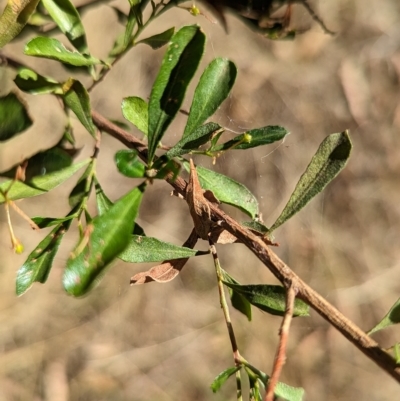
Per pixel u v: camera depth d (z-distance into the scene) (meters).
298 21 1.27
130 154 0.94
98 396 2.20
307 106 2.38
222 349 2.28
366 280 2.39
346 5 2.42
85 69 1.00
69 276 0.92
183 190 0.95
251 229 0.94
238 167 2.24
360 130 2.45
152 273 0.95
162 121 0.94
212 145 0.95
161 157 0.94
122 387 2.23
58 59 0.95
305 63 2.39
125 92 2.12
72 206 0.96
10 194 0.94
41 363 2.20
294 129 2.36
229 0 1.01
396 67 2.46
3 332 2.18
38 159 0.95
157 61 2.19
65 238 2.20
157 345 2.30
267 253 0.93
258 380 0.94
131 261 0.94
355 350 2.31
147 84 2.18
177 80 0.94
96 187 0.96
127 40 0.97
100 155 2.18
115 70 2.10
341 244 2.42
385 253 2.43
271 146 2.30
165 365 2.27
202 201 0.94
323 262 2.38
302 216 2.43
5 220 2.09
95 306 2.30
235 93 2.22
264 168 2.29
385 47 2.46
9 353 2.17
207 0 1.01
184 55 0.94
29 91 0.95
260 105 2.27
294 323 2.31
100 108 2.07
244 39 2.24
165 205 2.35
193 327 2.33
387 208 2.47
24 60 1.46
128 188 2.25
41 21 1.00
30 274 0.94
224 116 1.61
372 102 2.45
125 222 0.93
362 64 2.45
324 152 0.94
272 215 2.30
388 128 2.46
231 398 2.17
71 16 0.97
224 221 0.94
